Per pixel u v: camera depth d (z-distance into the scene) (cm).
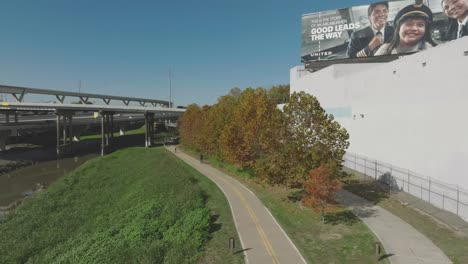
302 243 2308
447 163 2770
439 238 2288
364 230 2472
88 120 11819
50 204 3959
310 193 2759
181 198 3509
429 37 4694
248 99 4444
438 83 2859
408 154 3266
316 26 5456
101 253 2425
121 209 3625
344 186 3600
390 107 3550
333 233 2461
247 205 3256
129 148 9431
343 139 2848
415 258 2023
